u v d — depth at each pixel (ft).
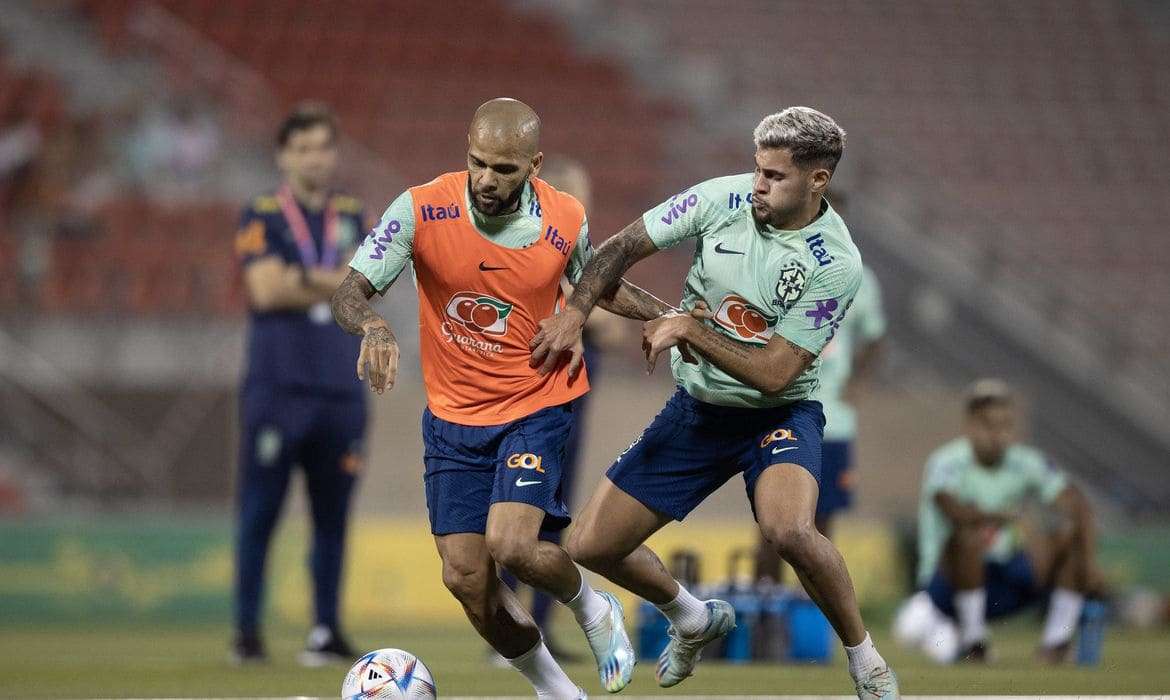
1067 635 111.75
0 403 168.25
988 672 101.60
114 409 168.35
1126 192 276.82
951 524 115.75
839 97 284.61
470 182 61.52
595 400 175.83
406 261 62.28
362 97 253.24
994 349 234.38
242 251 100.58
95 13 248.11
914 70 296.51
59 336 185.78
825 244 63.93
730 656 104.73
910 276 244.42
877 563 161.79
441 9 278.46
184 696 79.61
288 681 88.74
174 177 217.56
